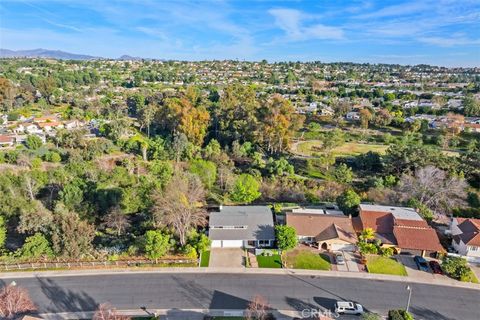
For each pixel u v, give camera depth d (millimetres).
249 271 40188
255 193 56812
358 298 35969
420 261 40906
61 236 41062
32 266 40344
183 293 36531
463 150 86000
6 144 86375
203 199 56531
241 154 82438
